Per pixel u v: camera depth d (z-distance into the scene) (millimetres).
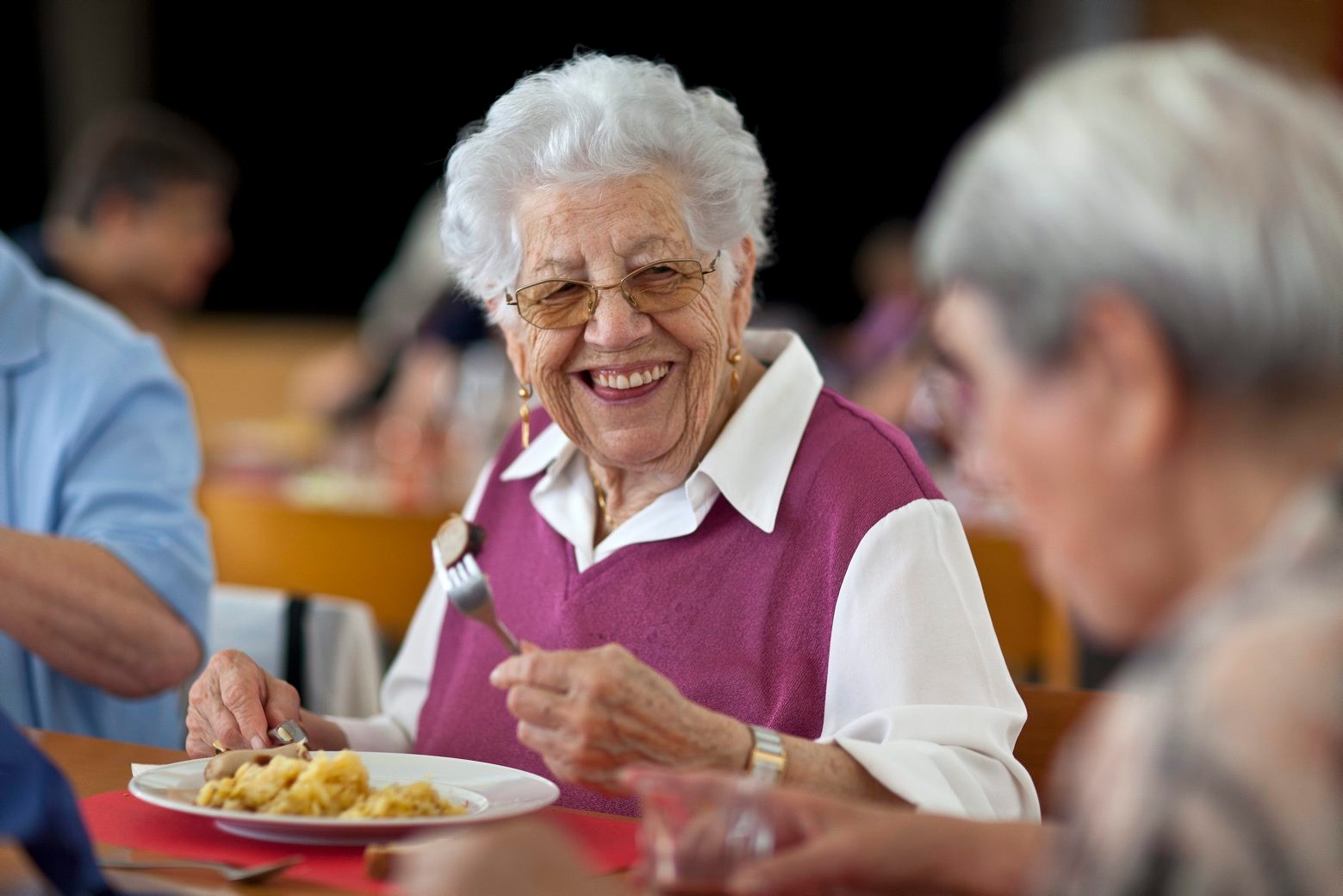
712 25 10203
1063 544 764
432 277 5906
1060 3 8875
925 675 1483
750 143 1698
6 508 2117
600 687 1236
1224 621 663
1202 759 619
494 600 1809
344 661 2287
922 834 998
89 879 1036
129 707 2131
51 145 9758
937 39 9742
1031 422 750
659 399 1647
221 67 10148
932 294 841
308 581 3605
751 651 1596
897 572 1536
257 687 1626
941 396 926
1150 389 701
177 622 2047
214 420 9617
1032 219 720
